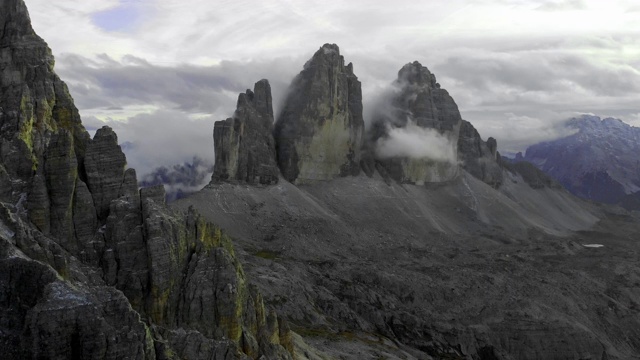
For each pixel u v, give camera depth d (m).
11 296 75.38
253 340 93.88
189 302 88.38
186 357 83.38
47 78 97.12
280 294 189.25
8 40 98.75
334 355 147.12
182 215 96.38
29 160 88.50
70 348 72.31
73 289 75.00
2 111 92.00
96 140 91.88
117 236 87.62
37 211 84.75
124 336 73.75
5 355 71.81
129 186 92.12
